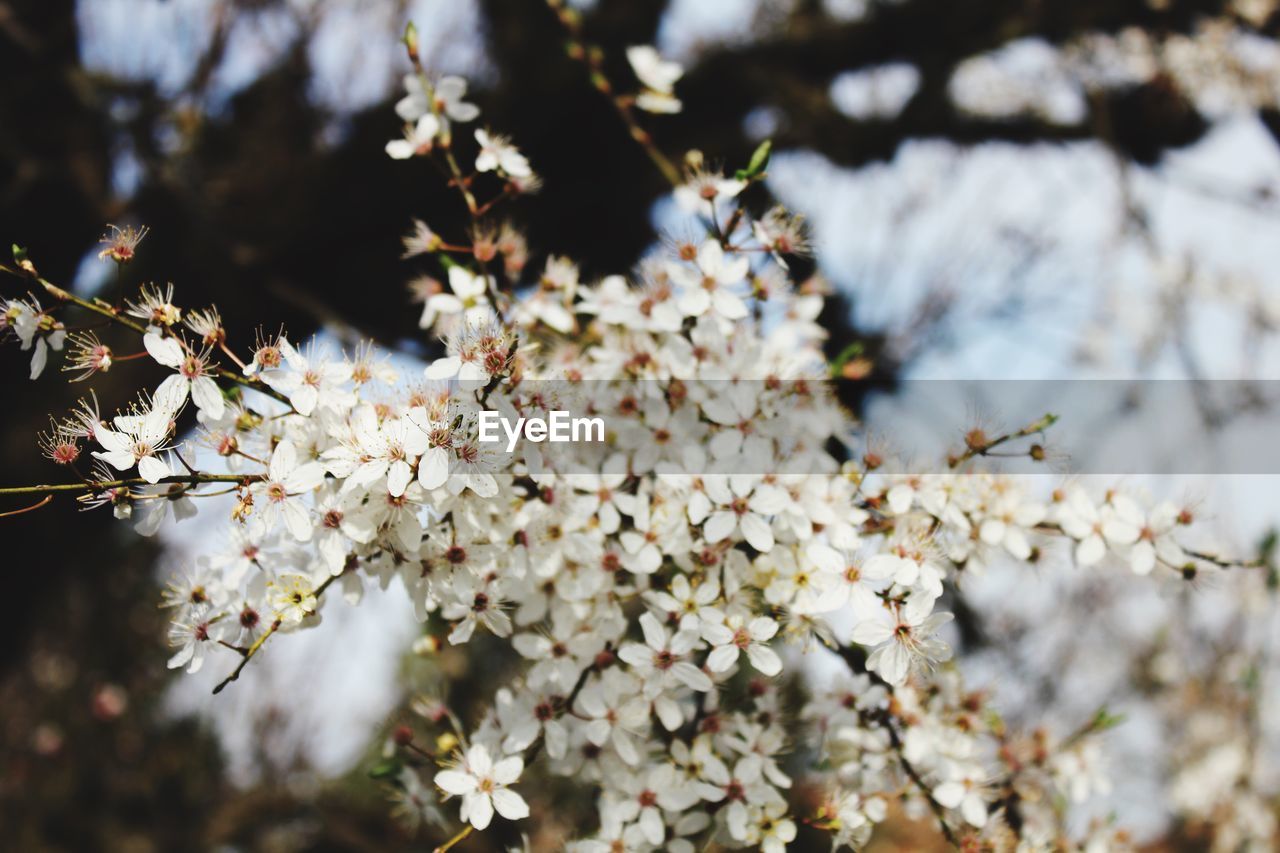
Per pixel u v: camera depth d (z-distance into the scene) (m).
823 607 0.33
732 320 0.37
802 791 0.44
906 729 0.37
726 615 0.34
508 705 0.34
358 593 0.33
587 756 0.35
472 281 0.38
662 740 0.37
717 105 0.79
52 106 0.70
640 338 0.37
